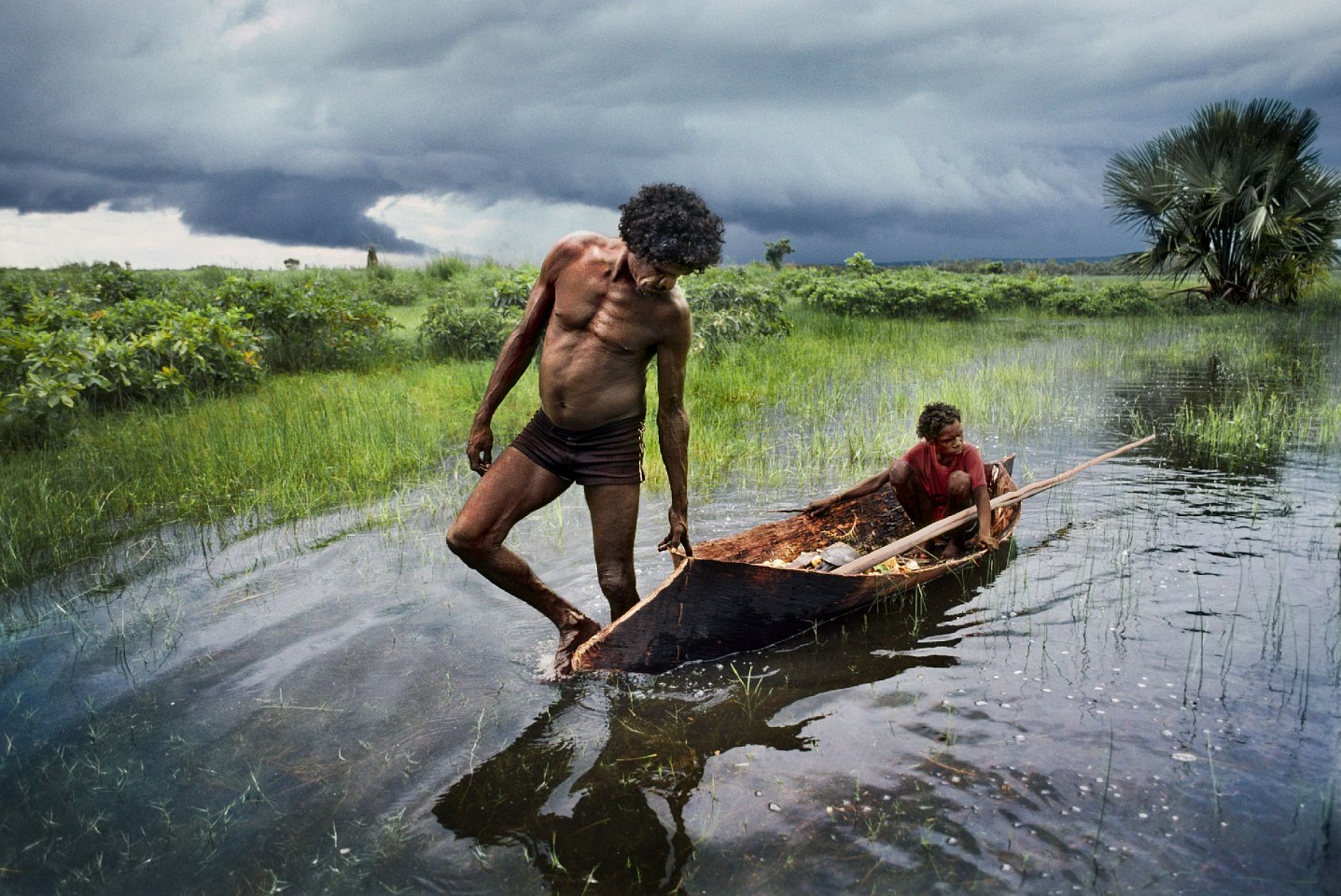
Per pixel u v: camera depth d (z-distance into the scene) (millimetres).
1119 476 7863
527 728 4035
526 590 4633
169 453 8383
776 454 9062
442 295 21594
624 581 4770
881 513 6824
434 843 3283
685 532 4805
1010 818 3332
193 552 6301
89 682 4480
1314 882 2965
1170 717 3957
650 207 3975
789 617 4875
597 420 4449
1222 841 3170
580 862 3168
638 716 4141
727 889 3021
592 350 4316
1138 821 3283
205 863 3199
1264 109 23781
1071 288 25672
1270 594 5215
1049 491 7434
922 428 6090
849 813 3391
